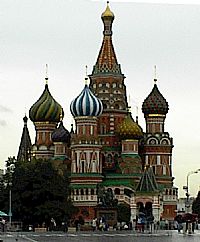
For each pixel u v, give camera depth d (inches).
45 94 5984.3
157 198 4896.7
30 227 3993.6
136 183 5393.7
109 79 5831.7
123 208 4872.0
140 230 3919.8
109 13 5930.1
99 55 5935.0
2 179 5374.0
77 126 5403.5
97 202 4970.5
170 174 5728.3
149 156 5753.0
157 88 5900.6
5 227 3843.5
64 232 3644.2
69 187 4832.7
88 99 5383.9
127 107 5861.2
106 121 5757.9
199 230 3838.6
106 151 5664.4
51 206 4025.6
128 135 5600.4
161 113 5836.6
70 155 5669.3
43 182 4089.6
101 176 5310.0
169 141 5772.6
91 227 4200.3
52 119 5920.3
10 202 4077.3
